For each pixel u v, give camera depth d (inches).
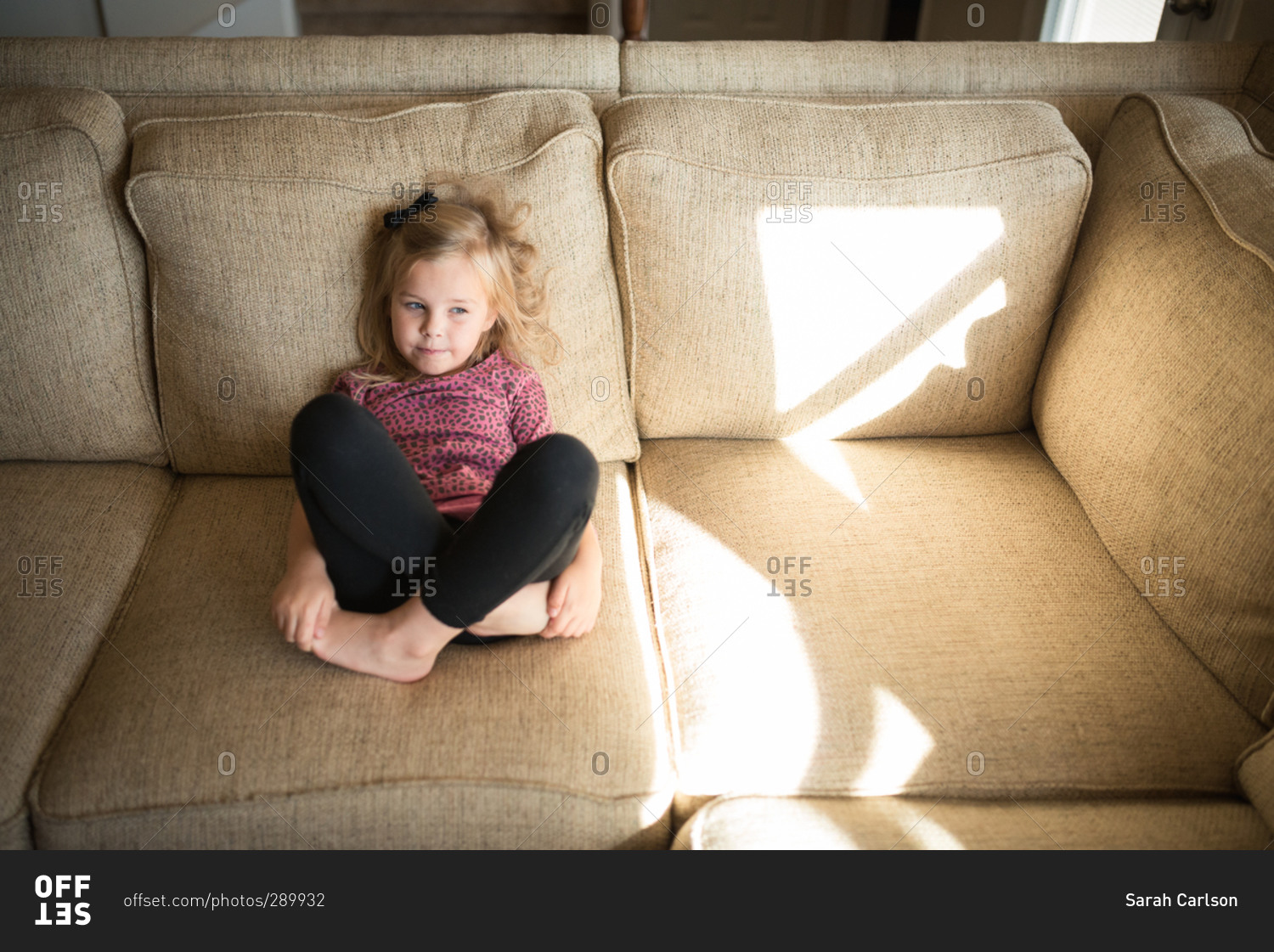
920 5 124.2
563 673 35.4
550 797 31.9
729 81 50.1
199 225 41.6
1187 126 44.4
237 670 34.4
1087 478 43.9
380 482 32.3
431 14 120.3
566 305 45.0
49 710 33.9
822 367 46.7
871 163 44.6
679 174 43.8
